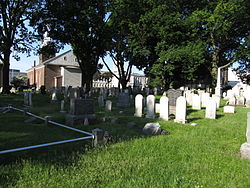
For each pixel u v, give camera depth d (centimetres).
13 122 822
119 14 2788
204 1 2956
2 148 485
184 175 354
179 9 2980
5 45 2338
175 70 3002
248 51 2617
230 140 638
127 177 339
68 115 841
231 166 405
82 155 429
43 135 617
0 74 4466
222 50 3325
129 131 717
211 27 2789
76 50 2870
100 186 305
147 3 2852
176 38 2759
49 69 4869
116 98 2323
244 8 2502
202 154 473
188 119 1050
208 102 1102
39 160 404
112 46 3058
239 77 3944
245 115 1218
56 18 2477
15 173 338
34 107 1372
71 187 297
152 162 407
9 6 2339
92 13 2536
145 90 3297
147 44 3019
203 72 3488
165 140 593
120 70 3725
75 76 4988
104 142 529
